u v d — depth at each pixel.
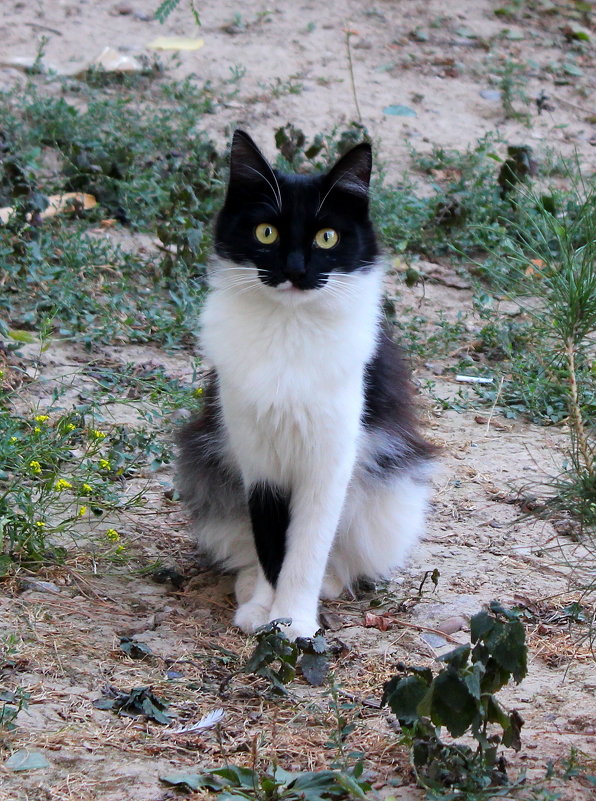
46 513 7.16
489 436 9.04
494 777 4.68
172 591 6.70
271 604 6.41
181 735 5.12
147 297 10.52
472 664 4.63
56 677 5.52
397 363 7.03
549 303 6.13
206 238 10.97
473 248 12.16
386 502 6.80
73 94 15.18
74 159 12.61
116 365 9.49
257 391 5.96
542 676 5.82
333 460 6.11
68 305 9.96
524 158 12.66
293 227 5.91
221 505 6.80
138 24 17.77
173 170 12.80
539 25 19.17
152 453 8.17
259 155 5.98
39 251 10.57
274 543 6.43
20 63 15.81
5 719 5.04
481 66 17.39
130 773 4.78
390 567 6.98
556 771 4.82
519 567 7.11
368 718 5.36
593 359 9.20
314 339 5.98
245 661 5.84
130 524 7.39
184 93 15.27
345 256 6.04
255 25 18.05
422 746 4.66
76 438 8.13
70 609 6.24
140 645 5.85
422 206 12.44
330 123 15.14
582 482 5.05
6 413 7.84
